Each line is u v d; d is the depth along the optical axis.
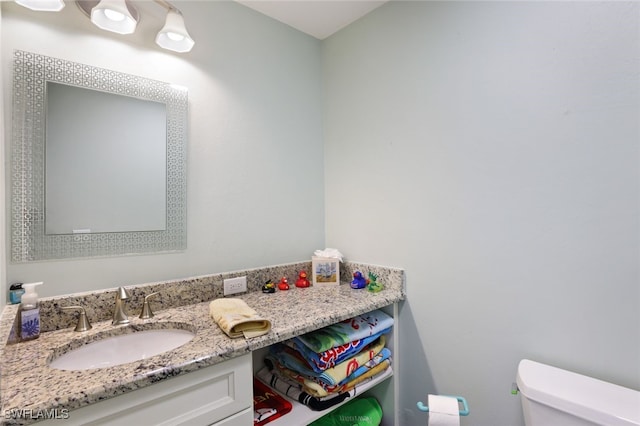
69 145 1.15
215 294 1.44
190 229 1.44
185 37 1.29
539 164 1.14
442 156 1.42
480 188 1.30
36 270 1.09
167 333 1.17
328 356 1.25
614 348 1.00
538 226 1.15
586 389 0.96
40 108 1.10
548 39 1.12
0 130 0.95
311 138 1.92
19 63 1.06
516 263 1.20
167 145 1.37
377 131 1.68
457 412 1.03
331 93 1.93
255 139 1.67
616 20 0.98
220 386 0.95
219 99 1.53
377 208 1.69
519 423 1.21
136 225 1.29
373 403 1.57
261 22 1.69
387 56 1.63
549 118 1.12
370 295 1.51
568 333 1.09
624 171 0.98
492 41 1.25
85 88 1.18
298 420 1.19
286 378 1.42
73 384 0.74
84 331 1.07
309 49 1.92
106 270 1.23
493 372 1.27
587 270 1.05
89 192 1.19
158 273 1.35
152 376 0.80
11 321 0.89
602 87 1.01
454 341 1.39
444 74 1.40
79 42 1.17
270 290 1.55
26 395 0.70
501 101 1.23
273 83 1.74
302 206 1.87
